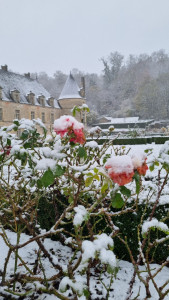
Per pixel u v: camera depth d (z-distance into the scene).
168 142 1.99
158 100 75.88
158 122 68.50
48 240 3.50
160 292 1.70
